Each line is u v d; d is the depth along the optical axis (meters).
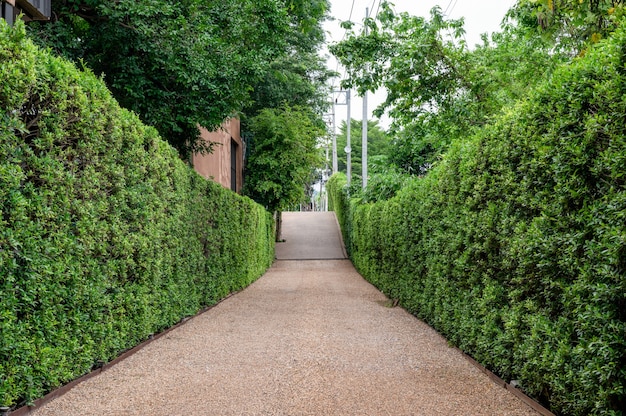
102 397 4.04
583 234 3.06
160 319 6.70
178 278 7.50
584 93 3.13
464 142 6.16
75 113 4.21
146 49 8.43
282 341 6.30
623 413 2.92
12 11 5.38
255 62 9.25
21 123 3.42
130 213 5.61
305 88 23.38
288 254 24.72
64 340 4.13
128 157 5.53
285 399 4.00
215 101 9.23
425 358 5.45
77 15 8.93
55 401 3.89
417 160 17.81
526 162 3.88
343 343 6.18
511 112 4.45
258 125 21.97
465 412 3.72
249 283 14.13
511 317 4.14
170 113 9.30
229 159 18.75
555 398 3.57
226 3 9.30
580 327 3.15
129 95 8.90
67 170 4.24
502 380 4.45
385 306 9.62
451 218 6.02
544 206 3.53
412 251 8.36
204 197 9.12
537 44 8.22
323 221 33.34
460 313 5.77
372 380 4.56
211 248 9.63
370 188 17.25
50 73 3.89
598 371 2.83
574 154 3.18
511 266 4.29
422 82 9.72
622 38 2.89
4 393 3.29
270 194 22.39
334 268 20.05
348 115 28.97
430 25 9.17
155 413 3.66
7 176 3.25
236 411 3.72
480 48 10.31
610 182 2.91
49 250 3.76
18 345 3.40
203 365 5.12
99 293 4.69
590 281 3.02
